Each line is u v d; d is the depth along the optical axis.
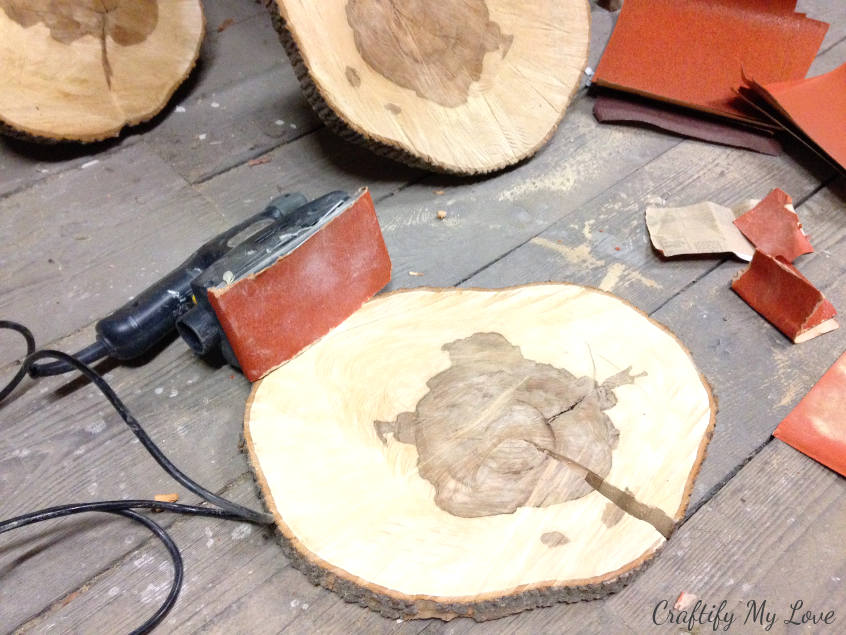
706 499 0.67
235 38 1.17
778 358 0.78
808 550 0.64
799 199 0.96
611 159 1.00
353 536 0.56
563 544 0.56
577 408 0.63
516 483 0.59
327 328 0.70
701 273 0.86
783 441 0.71
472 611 0.55
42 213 0.90
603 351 0.67
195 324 0.67
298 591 0.60
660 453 0.61
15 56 0.89
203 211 0.91
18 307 0.80
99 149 0.98
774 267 0.78
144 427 0.70
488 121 0.94
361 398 0.64
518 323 0.70
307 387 0.65
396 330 0.69
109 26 0.96
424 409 0.63
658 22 1.13
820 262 0.88
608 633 0.58
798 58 1.09
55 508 0.59
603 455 0.60
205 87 1.08
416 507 0.58
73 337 0.77
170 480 0.67
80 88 0.94
